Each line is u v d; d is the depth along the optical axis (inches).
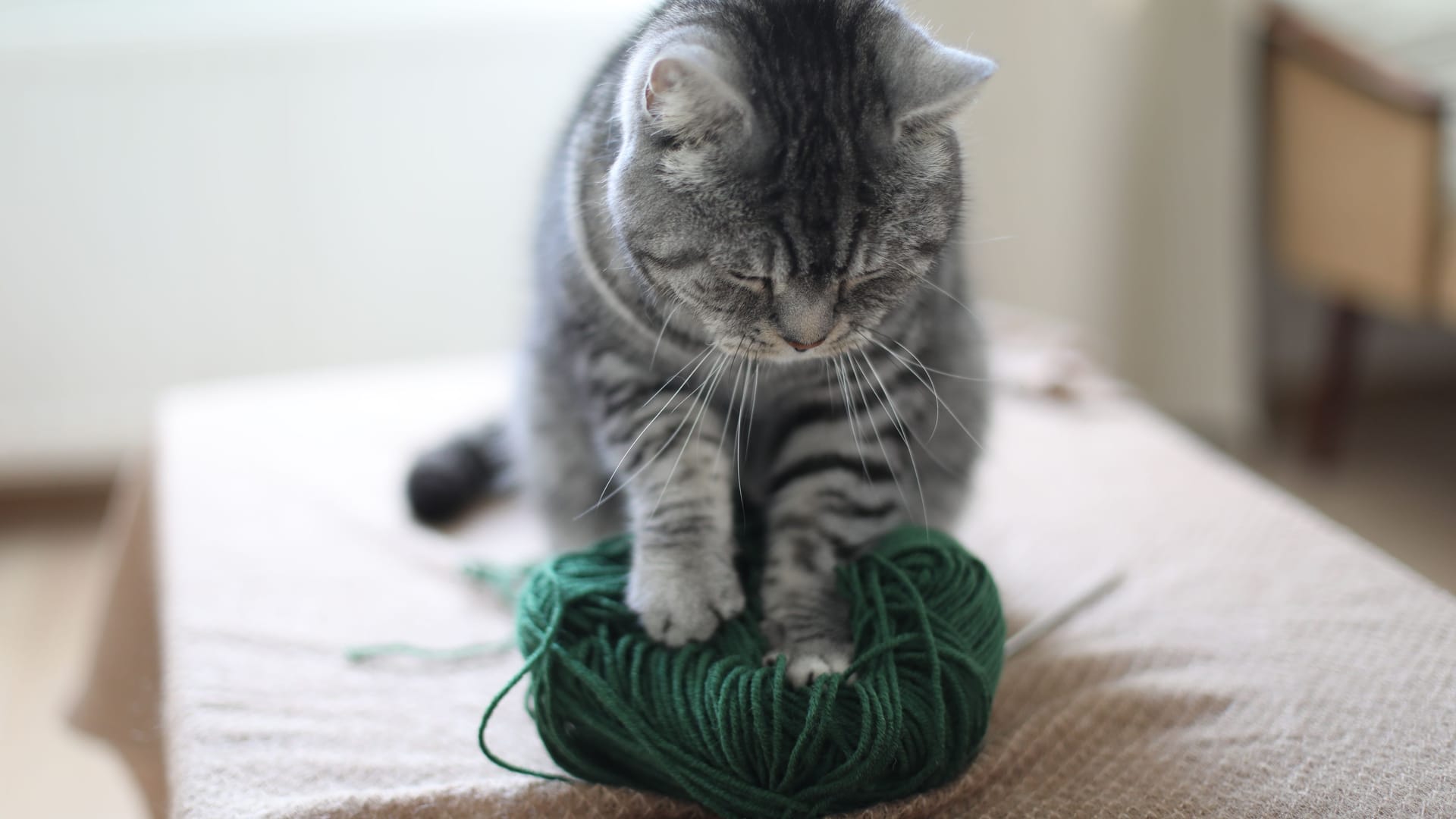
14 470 101.3
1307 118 95.7
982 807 38.4
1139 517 59.0
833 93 40.7
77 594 91.1
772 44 41.6
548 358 54.4
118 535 70.9
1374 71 88.6
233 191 93.9
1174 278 102.4
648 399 46.4
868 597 41.3
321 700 45.4
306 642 49.6
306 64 91.7
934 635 38.7
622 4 93.7
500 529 62.1
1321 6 98.5
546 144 92.3
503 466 65.1
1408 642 46.8
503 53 94.1
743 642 40.3
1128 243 102.7
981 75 39.1
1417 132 86.2
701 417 45.6
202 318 96.8
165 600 52.8
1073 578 53.7
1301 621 48.9
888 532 46.4
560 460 55.7
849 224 39.9
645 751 37.3
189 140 92.0
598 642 39.4
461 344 101.9
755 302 41.1
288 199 95.0
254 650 48.7
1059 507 60.4
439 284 99.7
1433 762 39.7
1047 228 101.1
